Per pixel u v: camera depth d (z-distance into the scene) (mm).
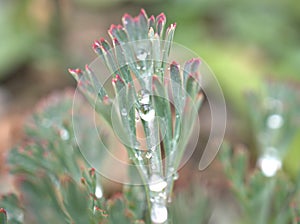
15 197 127
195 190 145
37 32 375
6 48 370
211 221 168
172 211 115
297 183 143
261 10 371
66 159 131
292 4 370
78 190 116
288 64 345
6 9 387
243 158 143
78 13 399
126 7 401
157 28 100
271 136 164
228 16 367
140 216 121
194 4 365
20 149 131
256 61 349
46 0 375
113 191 155
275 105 165
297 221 123
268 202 144
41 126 146
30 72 369
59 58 368
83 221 116
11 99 354
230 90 329
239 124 303
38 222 129
